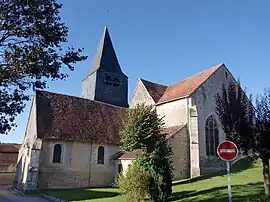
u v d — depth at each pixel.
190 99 25.58
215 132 26.22
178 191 17.30
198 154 23.86
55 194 20.48
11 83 9.38
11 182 36.19
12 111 9.41
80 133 26.50
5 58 9.11
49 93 28.28
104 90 35.31
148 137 17.30
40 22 9.26
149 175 14.79
